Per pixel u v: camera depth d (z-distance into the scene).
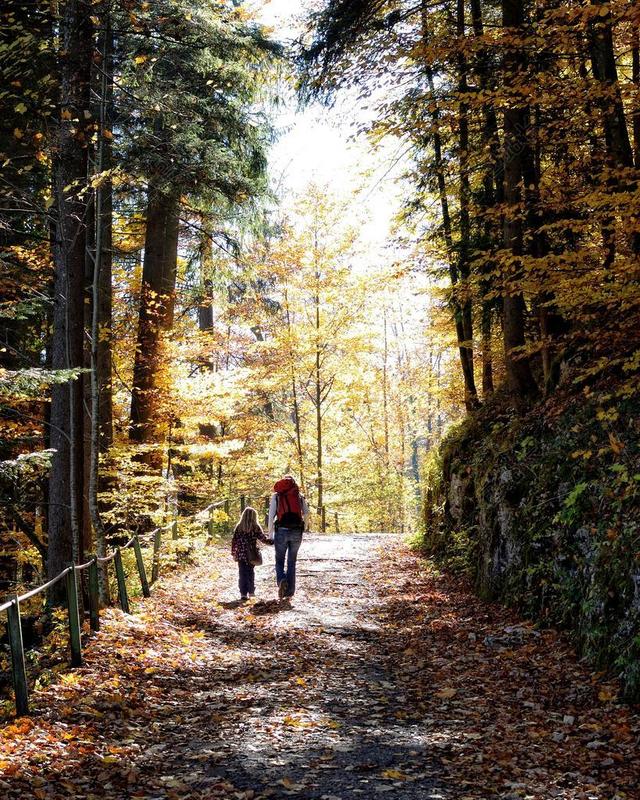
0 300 12.05
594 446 9.56
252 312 26.41
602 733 6.02
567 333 11.56
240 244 19.03
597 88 9.23
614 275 9.00
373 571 15.09
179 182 15.38
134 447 15.26
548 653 8.31
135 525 16.38
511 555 10.85
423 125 11.12
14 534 13.98
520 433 11.99
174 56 14.64
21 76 10.62
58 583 10.62
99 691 7.03
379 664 8.70
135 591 12.41
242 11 16.14
